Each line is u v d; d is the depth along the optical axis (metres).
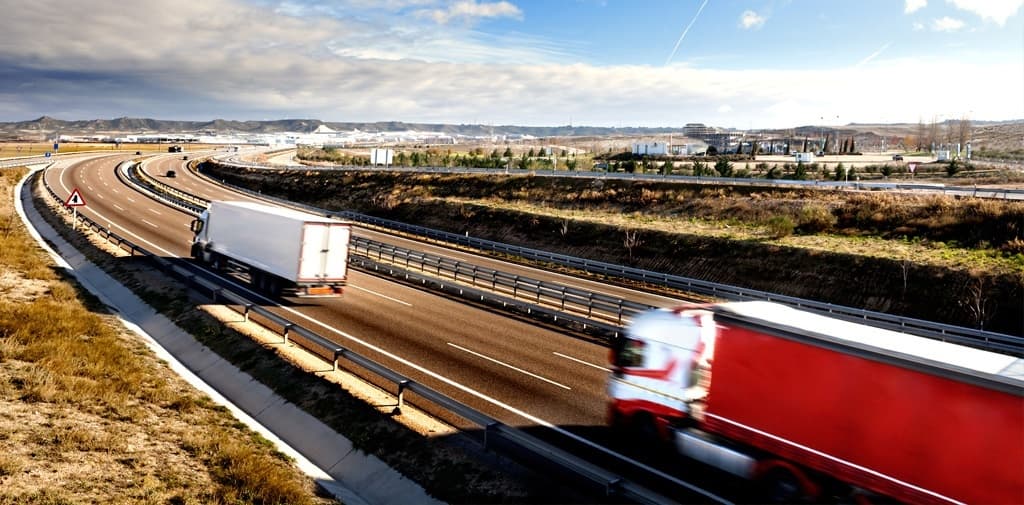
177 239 38.41
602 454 12.17
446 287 28.55
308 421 13.98
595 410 14.47
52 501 9.09
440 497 10.76
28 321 18.27
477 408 14.23
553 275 35.44
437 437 12.80
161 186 67.31
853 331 10.09
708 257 39.06
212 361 17.91
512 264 38.41
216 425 13.37
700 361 11.67
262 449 12.52
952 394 8.45
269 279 25.23
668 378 12.18
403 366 17.08
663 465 11.86
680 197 53.12
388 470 11.83
